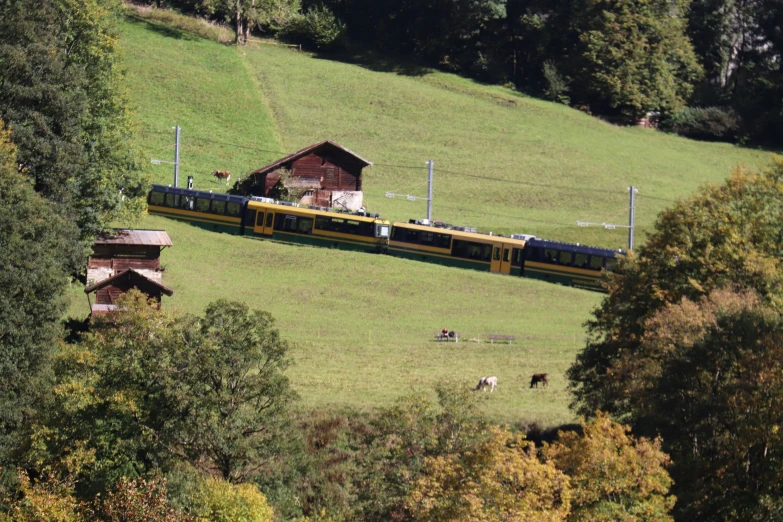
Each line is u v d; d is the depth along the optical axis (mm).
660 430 67875
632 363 74312
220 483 65750
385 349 110062
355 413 86812
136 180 117375
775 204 84625
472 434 68125
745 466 63719
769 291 76375
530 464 54938
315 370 100750
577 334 119438
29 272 78875
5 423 76500
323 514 69375
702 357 67312
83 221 107188
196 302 120000
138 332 75000
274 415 72000
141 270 114562
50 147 94688
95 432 71000
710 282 79938
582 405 85188
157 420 71188
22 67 95562
